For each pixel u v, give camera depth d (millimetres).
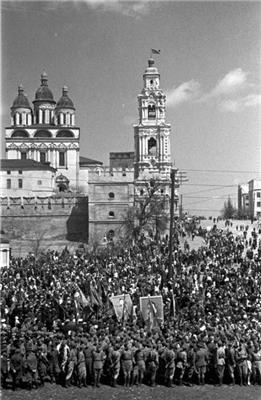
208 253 81938
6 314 44281
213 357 34719
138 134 174750
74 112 182750
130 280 60250
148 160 173875
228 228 118250
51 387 32906
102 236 124938
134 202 125562
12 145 171875
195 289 56562
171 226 59531
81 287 55312
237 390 33438
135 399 31266
